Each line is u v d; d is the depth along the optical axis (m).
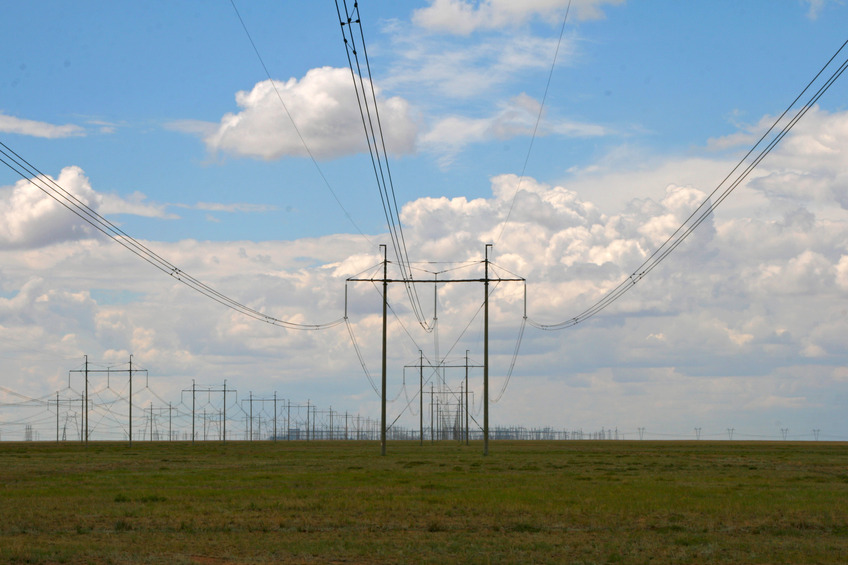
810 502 37.75
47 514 33.28
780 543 27.14
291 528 30.16
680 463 78.06
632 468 68.69
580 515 33.28
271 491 43.62
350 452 107.94
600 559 24.22
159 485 48.97
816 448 141.38
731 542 27.17
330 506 35.94
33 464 77.69
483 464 73.56
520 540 27.62
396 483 49.31
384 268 90.81
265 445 168.75
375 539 27.70
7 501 38.28
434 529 30.05
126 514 33.28
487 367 90.75
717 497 40.09
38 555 23.77
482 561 23.62
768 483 50.69
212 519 31.97
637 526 30.84
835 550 25.94
